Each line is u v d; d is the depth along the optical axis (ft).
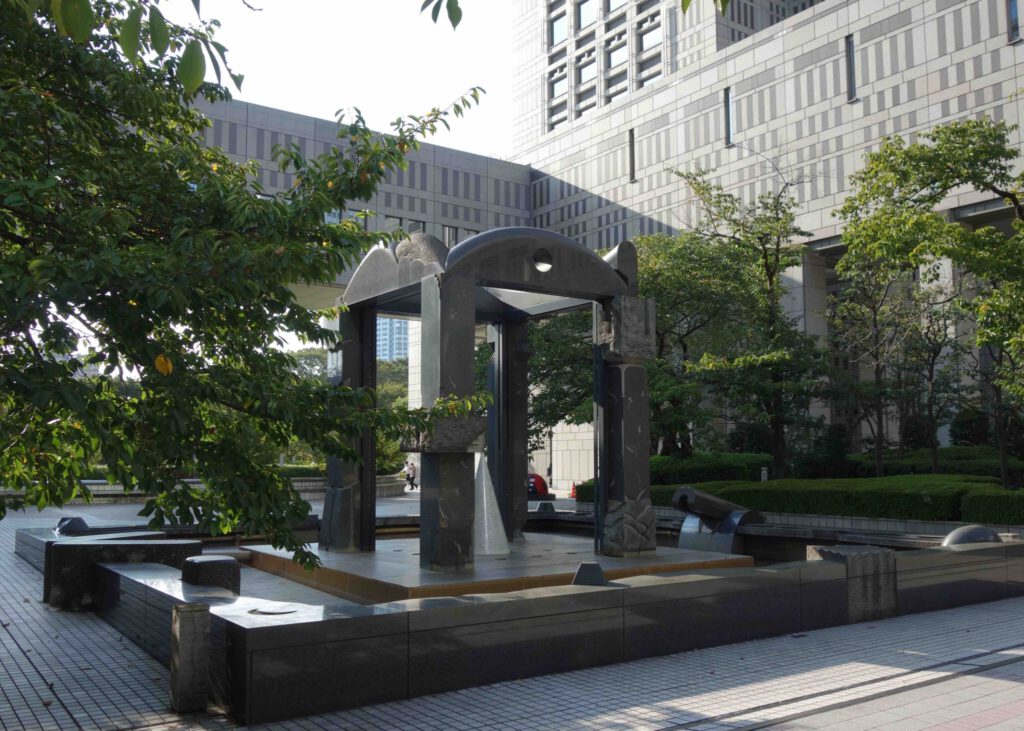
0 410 17.78
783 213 84.33
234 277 17.34
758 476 93.45
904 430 100.63
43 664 24.73
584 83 242.58
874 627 29.99
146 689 22.02
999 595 36.19
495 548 38.75
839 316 93.45
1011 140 107.96
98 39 23.93
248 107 138.62
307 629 19.74
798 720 19.17
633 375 38.65
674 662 24.73
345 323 41.88
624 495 37.91
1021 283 54.75
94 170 21.18
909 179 61.00
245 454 18.79
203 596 24.08
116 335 16.89
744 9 204.23
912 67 120.78
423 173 175.63
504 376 46.83
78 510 87.15
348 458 19.38
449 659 21.74
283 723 19.08
